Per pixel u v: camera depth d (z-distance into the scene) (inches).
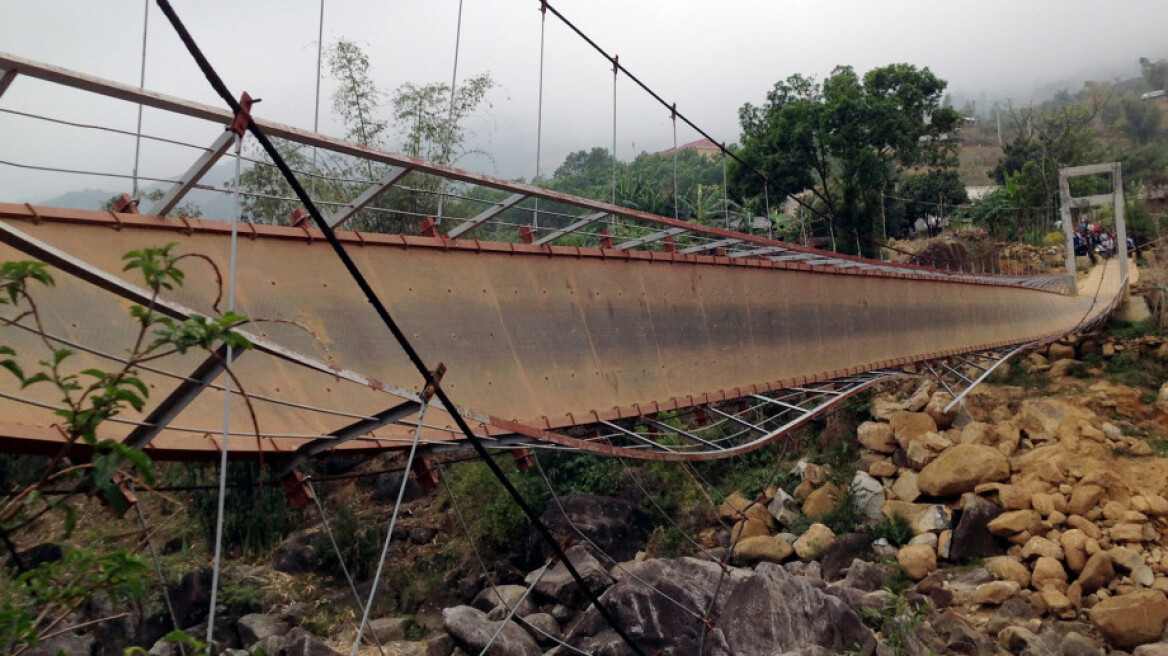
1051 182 2815.0
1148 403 1279.5
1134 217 2368.4
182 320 257.0
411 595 1149.7
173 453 396.5
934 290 1338.6
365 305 538.6
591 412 649.0
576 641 899.4
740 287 909.2
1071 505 1010.7
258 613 1072.2
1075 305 1904.5
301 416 465.1
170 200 436.1
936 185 2746.1
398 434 501.0
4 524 176.2
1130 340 1480.1
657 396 733.3
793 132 1792.6
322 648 910.4
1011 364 1485.0
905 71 1824.6
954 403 1173.1
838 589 943.7
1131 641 807.1
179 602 1041.5
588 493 1273.4
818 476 1252.5
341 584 1171.3
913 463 1181.1
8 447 341.4
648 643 861.2
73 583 187.6
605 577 1063.6
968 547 1011.9
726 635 821.9
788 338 955.3
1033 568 950.4
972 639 826.2
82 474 241.8
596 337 700.0
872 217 1861.5
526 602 1045.8
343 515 1230.9
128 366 190.1
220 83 273.1
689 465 1314.0
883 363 1104.8
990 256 2322.8
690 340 803.4
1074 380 1395.2
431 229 610.2
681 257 836.6
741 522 1194.6
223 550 1193.4
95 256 421.4
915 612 900.6
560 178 3272.6
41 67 309.1
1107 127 5900.6
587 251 728.3
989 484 1075.3
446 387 564.1
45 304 393.4
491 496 1259.2
